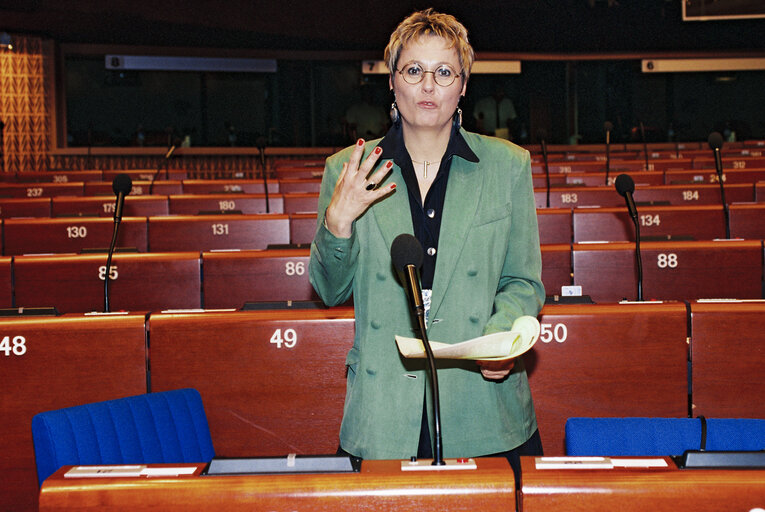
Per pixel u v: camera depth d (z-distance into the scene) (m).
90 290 3.39
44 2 9.75
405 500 1.10
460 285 1.51
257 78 12.23
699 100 12.96
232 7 10.74
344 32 11.56
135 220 4.34
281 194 5.44
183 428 1.81
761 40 12.71
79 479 1.14
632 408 2.25
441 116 1.50
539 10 12.15
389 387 1.50
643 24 12.49
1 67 11.04
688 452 1.17
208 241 4.32
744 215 4.21
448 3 11.52
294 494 1.10
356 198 1.40
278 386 2.25
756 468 1.14
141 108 11.81
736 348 2.23
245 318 2.26
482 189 1.55
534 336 1.35
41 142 11.27
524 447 1.60
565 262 3.35
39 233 4.37
